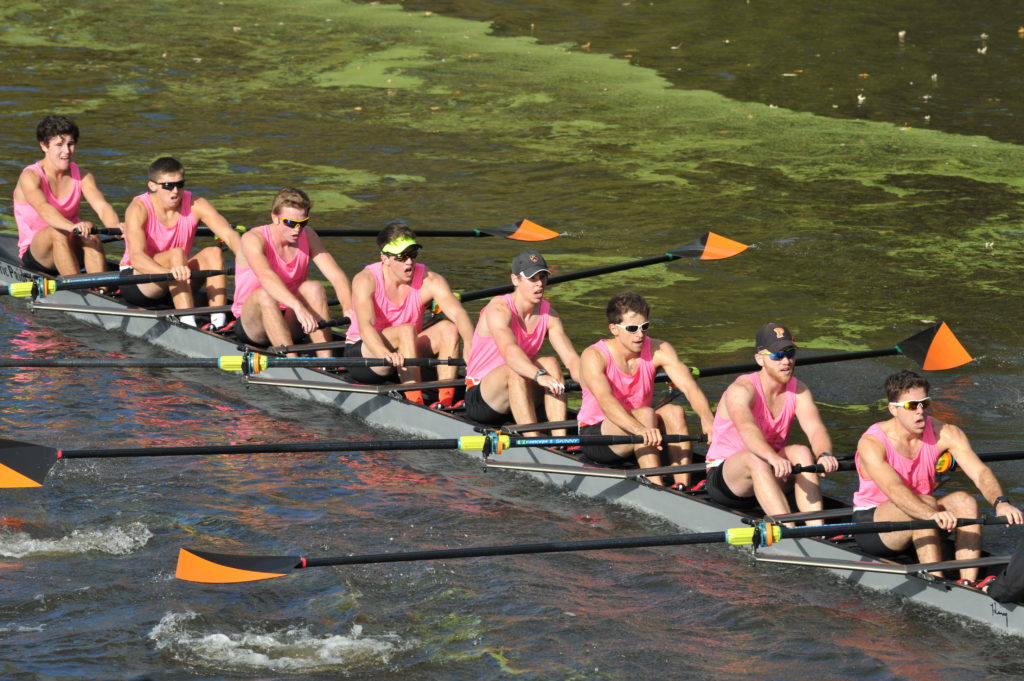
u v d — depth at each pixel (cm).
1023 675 2717
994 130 8519
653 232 6450
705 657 2795
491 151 7888
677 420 3609
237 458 3950
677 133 8362
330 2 12356
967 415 4241
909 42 11094
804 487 3331
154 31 10838
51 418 4181
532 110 8856
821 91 9525
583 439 3516
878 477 3083
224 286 5031
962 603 2953
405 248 4206
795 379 3416
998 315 5269
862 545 3209
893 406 3078
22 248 5472
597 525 3550
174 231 5000
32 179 5356
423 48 10600
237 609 2956
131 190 6881
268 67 9825
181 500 3588
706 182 7325
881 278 5762
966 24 11794
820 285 5675
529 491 3803
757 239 6347
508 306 3947
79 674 2647
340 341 4731
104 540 3297
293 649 2789
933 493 3431
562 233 6425
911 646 2852
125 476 3744
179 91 9050
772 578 3206
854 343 4962
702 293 5591
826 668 2752
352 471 3900
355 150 7825
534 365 3834
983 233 6438
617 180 7344
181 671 2678
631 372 3653
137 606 2953
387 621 2930
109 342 5103
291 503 3616
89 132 7950
